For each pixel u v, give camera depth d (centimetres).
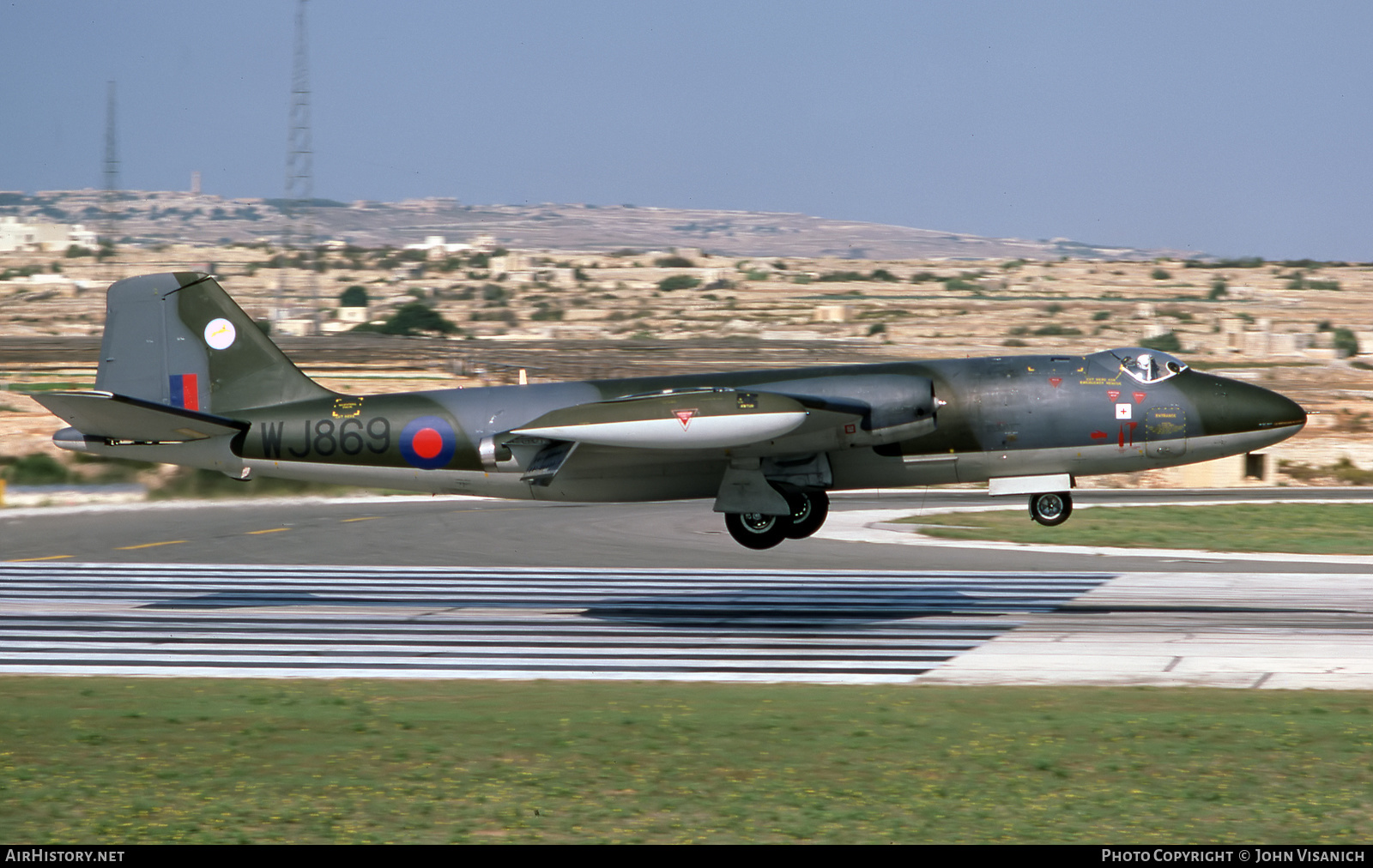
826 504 8519
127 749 4741
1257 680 6203
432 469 8650
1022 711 5409
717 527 14125
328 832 3725
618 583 10206
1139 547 12494
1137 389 8081
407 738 4897
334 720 5259
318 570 11044
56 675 6569
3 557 11756
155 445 8969
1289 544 12700
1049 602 9119
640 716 5325
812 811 3922
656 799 4053
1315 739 4806
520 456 8344
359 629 8069
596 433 7681
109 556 11862
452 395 8725
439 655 7162
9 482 17575
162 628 8106
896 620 8344
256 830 3741
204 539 13100
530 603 9200
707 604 9138
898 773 4353
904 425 7988
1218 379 8188
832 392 8075
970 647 7325
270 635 7844
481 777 4316
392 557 11862
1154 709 5450
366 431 8650
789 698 5784
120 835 3700
